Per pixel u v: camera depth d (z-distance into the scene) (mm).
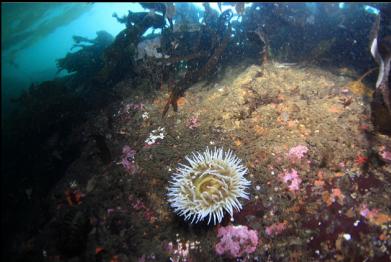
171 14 1027
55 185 853
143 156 724
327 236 480
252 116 690
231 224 537
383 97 535
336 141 577
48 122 1104
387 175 512
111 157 777
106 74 1040
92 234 642
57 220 718
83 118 1056
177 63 1014
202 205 504
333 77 808
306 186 539
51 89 1228
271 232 512
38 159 1138
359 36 994
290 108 675
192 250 541
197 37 1020
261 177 573
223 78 907
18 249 771
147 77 972
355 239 463
